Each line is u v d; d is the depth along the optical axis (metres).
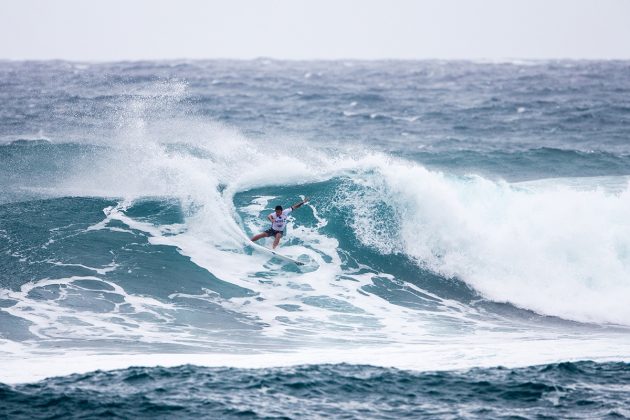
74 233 69.69
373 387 41.81
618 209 70.88
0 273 60.81
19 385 40.31
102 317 54.56
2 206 75.31
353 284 66.06
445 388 41.84
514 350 49.94
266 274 65.75
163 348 48.75
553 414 38.25
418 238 71.06
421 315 60.44
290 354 48.28
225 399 39.34
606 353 49.09
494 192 75.25
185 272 64.31
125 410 37.56
